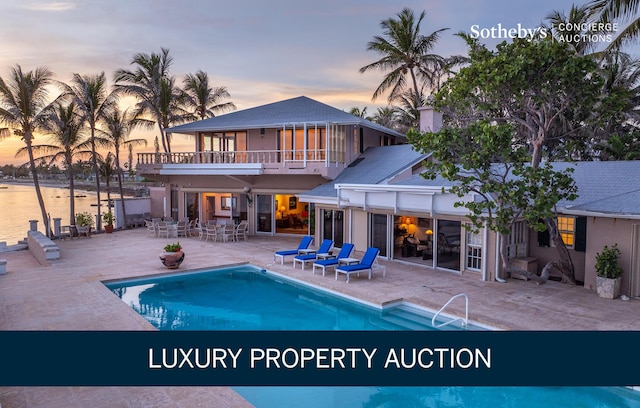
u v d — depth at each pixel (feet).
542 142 43.68
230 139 89.15
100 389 24.68
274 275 55.36
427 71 117.60
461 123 65.05
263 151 79.30
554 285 45.68
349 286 46.19
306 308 43.34
